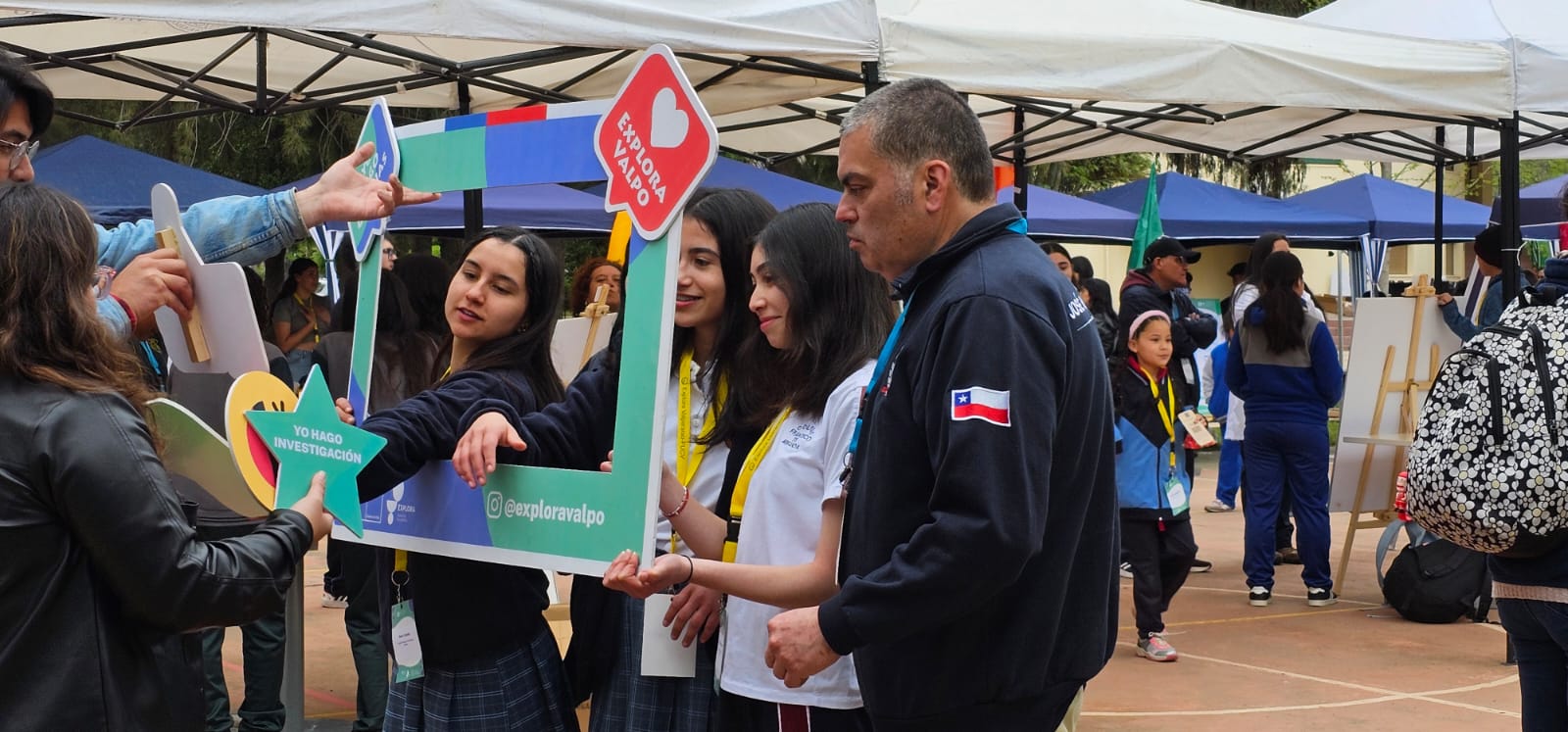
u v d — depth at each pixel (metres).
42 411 1.93
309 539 2.23
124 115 14.03
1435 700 5.55
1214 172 18.06
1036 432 2.04
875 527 2.20
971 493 2.00
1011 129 9.07
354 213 2.70
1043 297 2.13
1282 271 7.16
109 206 9.00
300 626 4.11
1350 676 5.95
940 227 2.25
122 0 4.27
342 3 4.46
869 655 2.26
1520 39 6.31
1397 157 10.55
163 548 1.95
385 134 2.84
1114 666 6.13
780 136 10.24
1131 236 12.10
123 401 2.01
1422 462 3.23
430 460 2.66
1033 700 2.22
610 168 2.40
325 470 2.32
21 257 1.95
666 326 2.30
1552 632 3.15
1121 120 8.86
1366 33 6.23
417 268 3.91
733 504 2.65
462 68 5.87
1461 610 6.98
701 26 4.86
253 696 4.82
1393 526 7.47
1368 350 7.39
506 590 2.79
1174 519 6.17
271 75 7.46
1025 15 5.87
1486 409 3.12
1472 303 7.83
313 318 9.71
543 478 2.47
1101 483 2.29
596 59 6.99
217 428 2.49
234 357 2.43
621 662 2.82
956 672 2.19
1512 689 5.71
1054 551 2.18
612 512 2.35
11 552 1.91
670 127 2.30
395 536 2.72
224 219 2.66
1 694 1.91
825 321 2.58
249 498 2.30
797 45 5.07
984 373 2.04
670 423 2.86
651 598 2.72
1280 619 7.14
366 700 4.79
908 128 2.22
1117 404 6.13
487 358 2.85
